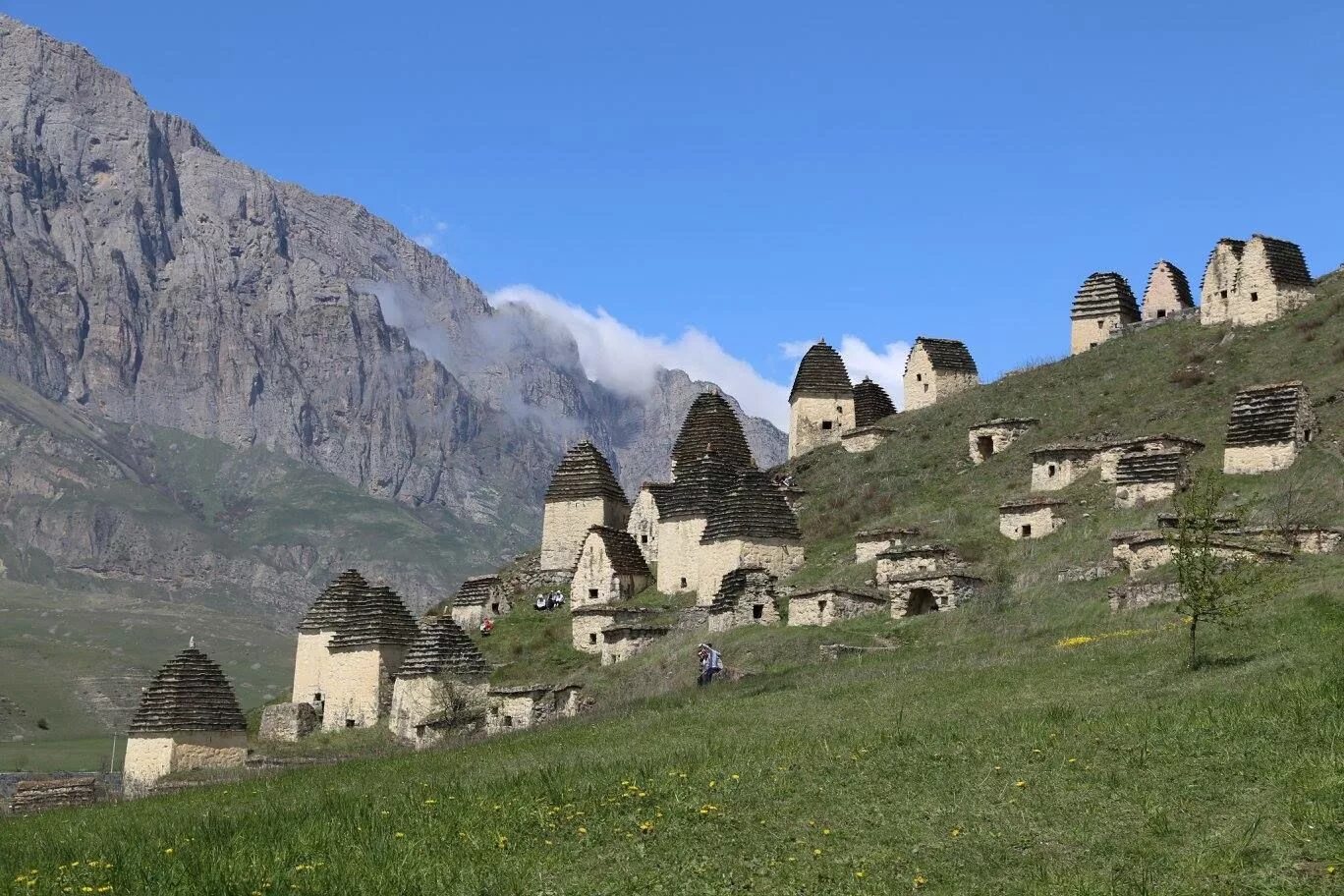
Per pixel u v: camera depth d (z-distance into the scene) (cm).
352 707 8075
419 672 7331
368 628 8112
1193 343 10331
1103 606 5831
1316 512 6506
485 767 4125
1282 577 5203
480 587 9706
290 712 8200
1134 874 2416
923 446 10469
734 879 2561
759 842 2762
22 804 6291
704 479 8969
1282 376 9044
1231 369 9575
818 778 3178
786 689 5147
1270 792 2716
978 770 3105
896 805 2912
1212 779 2850
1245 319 10250
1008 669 4653
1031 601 6331
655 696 5881
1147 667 4303
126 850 3195
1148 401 9550
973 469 9631
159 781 6644
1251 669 3922
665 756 3666
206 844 3117
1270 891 2283
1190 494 5178
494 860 2762
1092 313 11806
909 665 5234
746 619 7388
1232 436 7438
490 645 8800
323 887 2608
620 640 7838
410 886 2595
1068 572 6700
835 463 10831
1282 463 7238
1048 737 3334
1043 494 8038
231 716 7262
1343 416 7794
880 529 8169
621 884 2580
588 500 10162
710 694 5403
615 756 3884
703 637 7306
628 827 2927
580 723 5281
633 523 10094
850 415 11862
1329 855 2391
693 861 2680
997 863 2536
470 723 6938
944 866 2541
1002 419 9881
